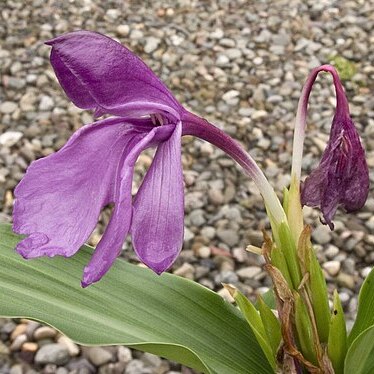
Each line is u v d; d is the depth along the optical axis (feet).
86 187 0.60
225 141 0.68
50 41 0.56
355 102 1.95
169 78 2.08
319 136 1.83
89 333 0.73
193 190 1.68
